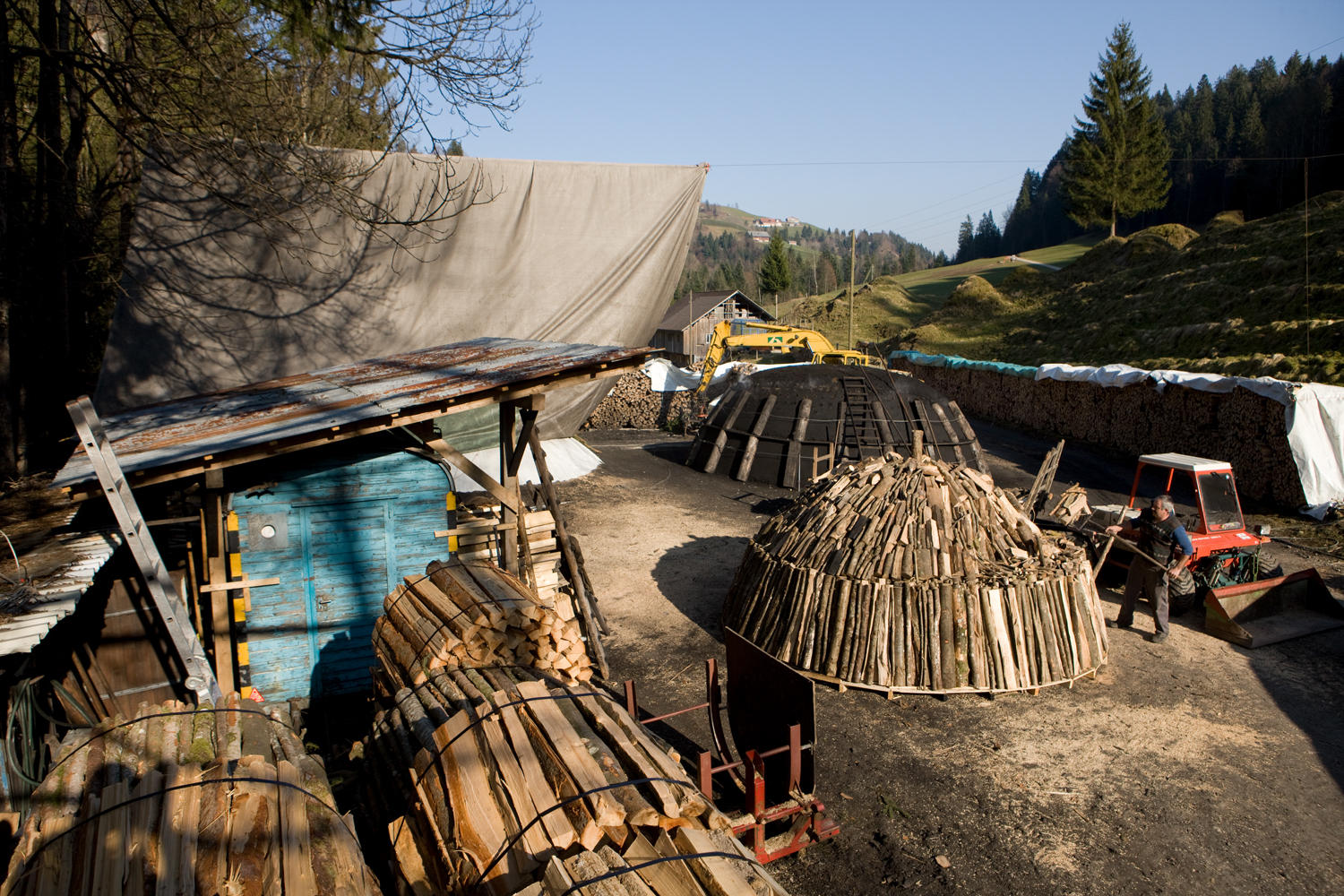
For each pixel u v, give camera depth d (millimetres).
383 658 6969
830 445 20281
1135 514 13398
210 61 11836
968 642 8969
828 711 8789
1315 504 16922
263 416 7875
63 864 3617
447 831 4238
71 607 5805
